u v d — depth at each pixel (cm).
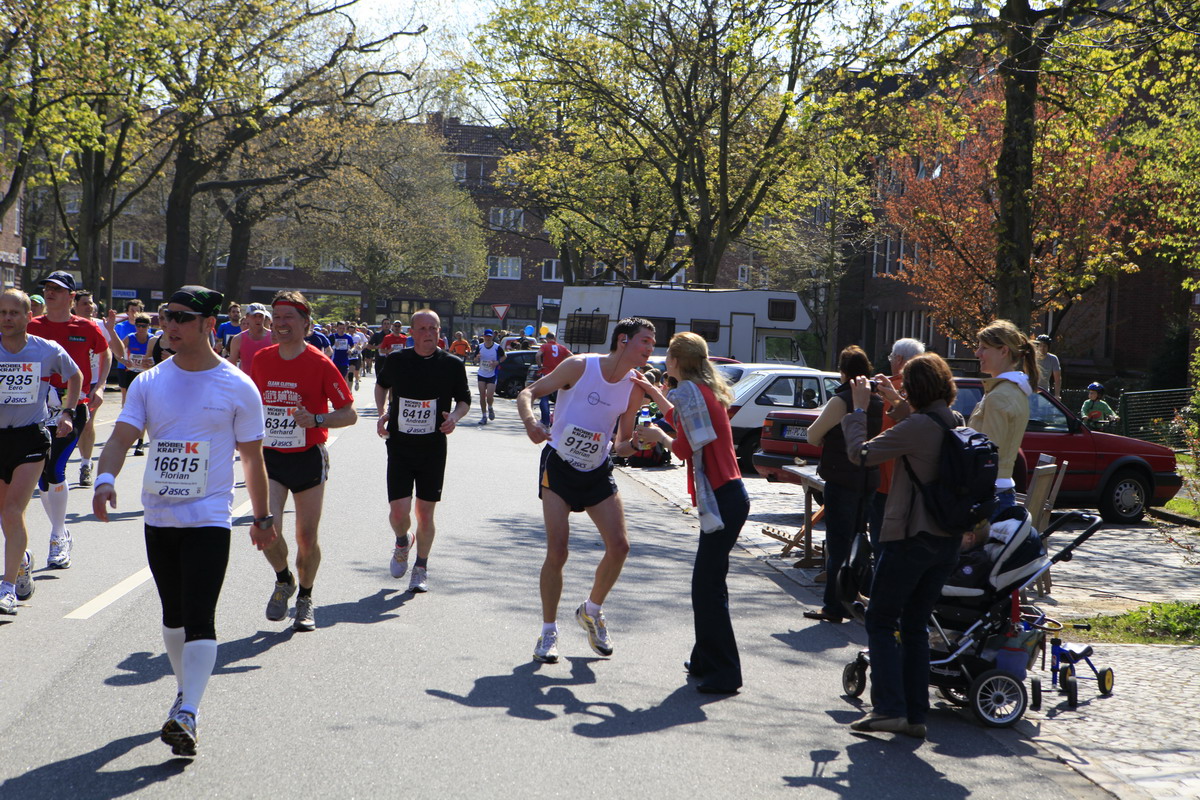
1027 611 625
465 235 6750
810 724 558
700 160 3105
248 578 820
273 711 530
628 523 1236
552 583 641
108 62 2598
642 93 3309
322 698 553
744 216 3103
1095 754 532
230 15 3170
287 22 3303
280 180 3934
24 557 723
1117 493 1405
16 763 454
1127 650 745
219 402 489
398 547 829
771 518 1318
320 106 3756
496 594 810
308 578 686
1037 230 2483
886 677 543
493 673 611
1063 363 3097
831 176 3444
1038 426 1385
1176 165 2264
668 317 2966
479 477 1555
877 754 517
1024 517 614
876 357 4691
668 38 2947
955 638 589
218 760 464
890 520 541
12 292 705
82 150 2920
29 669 580
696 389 613
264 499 512
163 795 425
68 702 532
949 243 2742
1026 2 1695
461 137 7694
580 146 3859
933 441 535
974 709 568
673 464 1928
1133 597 928
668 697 587
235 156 3928
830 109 1958
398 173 4584
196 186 3875
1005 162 1725
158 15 2697
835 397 774
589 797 440
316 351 691
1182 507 1510
